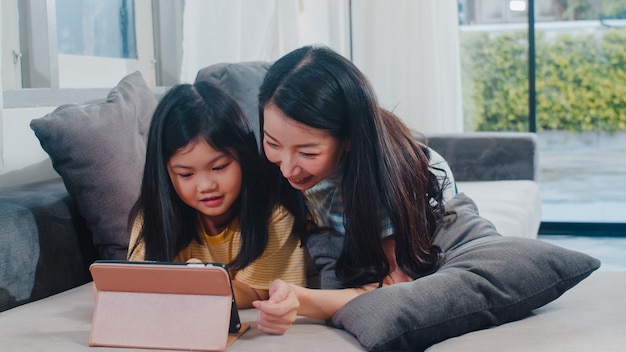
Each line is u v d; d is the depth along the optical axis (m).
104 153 1.55
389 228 1.25
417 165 1.28
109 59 2.48
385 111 1.32
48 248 1.50
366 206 1.21
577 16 3.94
